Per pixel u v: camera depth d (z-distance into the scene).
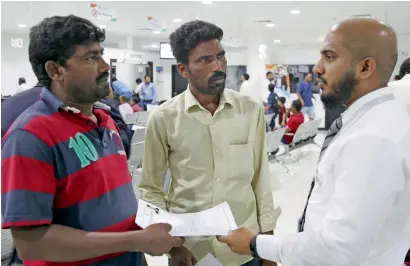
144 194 1.56
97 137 1.14
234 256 1.52
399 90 1.85
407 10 8.15
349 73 1.05
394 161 0.92
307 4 7.62
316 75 1.13
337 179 0.97
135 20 9.93
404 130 0.96
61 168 1.03
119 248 1.03
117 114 1.60
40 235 0.97
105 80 1.14
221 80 1.47
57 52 1.07
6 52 13.88
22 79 11.25
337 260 0.92
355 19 1.06
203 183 1.52
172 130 1.54
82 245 0.99
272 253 1.09
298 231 1.17
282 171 6.67
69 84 1.09
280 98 10.01
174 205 1.56
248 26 10.72
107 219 1.11
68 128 1.07
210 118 1.53
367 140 0.93
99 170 1.10
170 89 16.91
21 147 0.97
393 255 1.02
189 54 1.46
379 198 0.90
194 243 1.53
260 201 1.61
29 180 0.96
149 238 1.06
